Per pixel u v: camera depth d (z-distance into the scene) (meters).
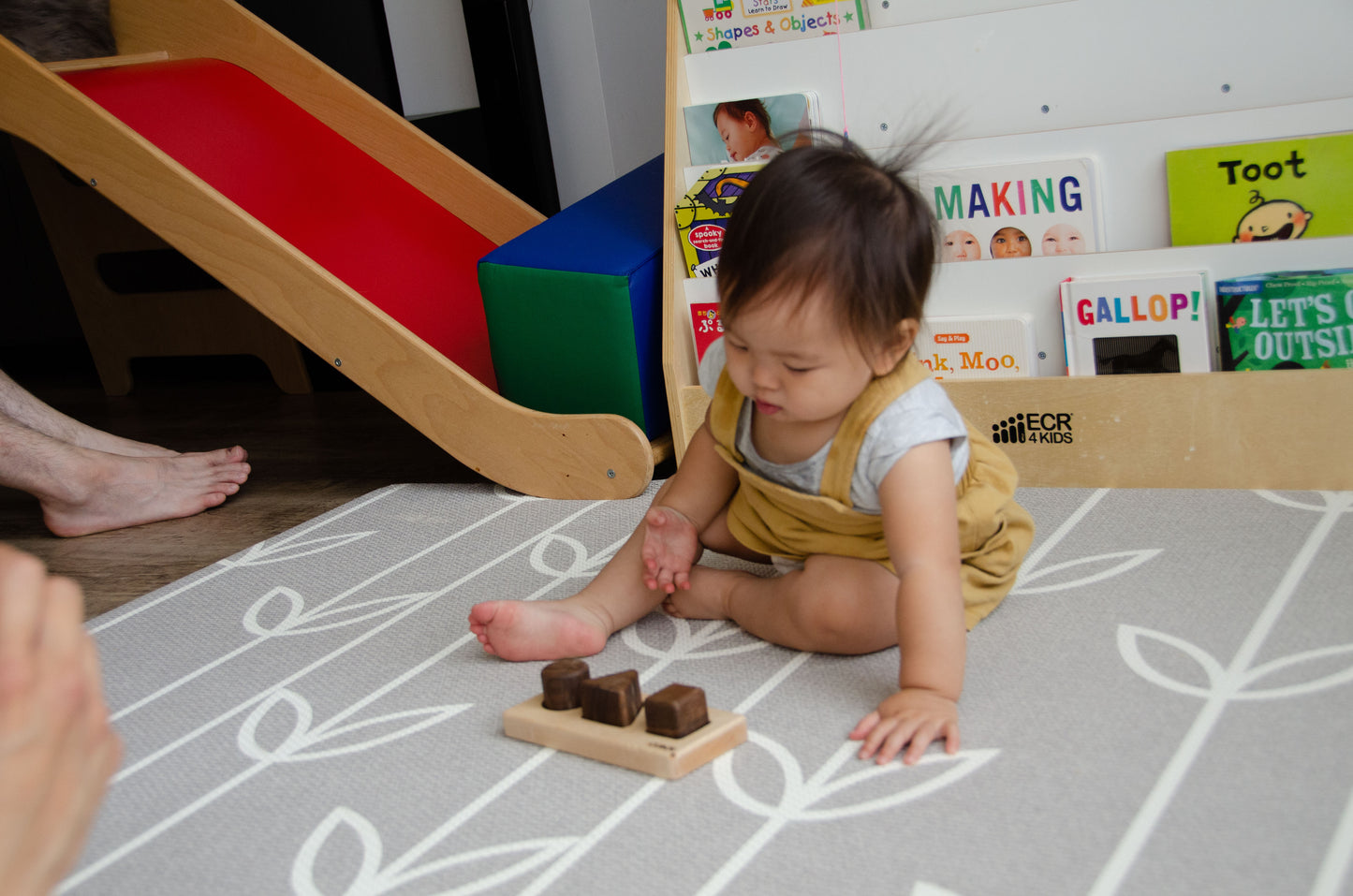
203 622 1.18
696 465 1.05
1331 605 0.92
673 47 1.34
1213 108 1.14
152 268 2.21
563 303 1.41
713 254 1.36
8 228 2.49
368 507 1.50
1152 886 0.64
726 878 0.69
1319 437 1.14
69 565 1.43
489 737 0.89
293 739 0.92
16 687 0.37
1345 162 1.08
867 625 0.91
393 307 1.62
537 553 1.27
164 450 1.67
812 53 1.29
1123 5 1.14
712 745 0.82
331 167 1.91
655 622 1.07
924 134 1.25
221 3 2.01
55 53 2.00
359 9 2.36
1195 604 0.96
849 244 0.79
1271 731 0.77
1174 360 1.19
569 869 0.72
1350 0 1.06
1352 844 0.65
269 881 0.74
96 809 0.41
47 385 2.48
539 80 2.28
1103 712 0.81
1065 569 1.06
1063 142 1.19
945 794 0.74
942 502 0.84
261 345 2.18
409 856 0.75
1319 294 1.11
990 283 1.26
